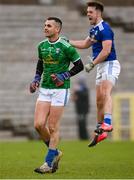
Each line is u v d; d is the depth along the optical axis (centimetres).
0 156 3288
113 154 3491
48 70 2406
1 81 5584
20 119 5334
